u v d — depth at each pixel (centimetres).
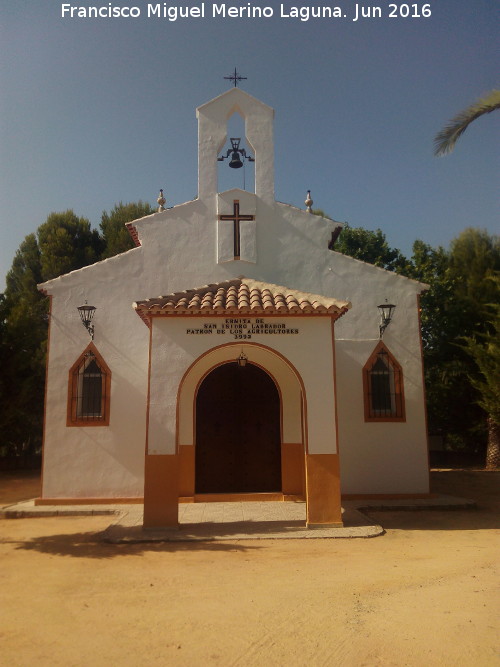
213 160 1534
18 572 780
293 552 895
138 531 1045
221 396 1496
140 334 1421
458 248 2612
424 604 609
